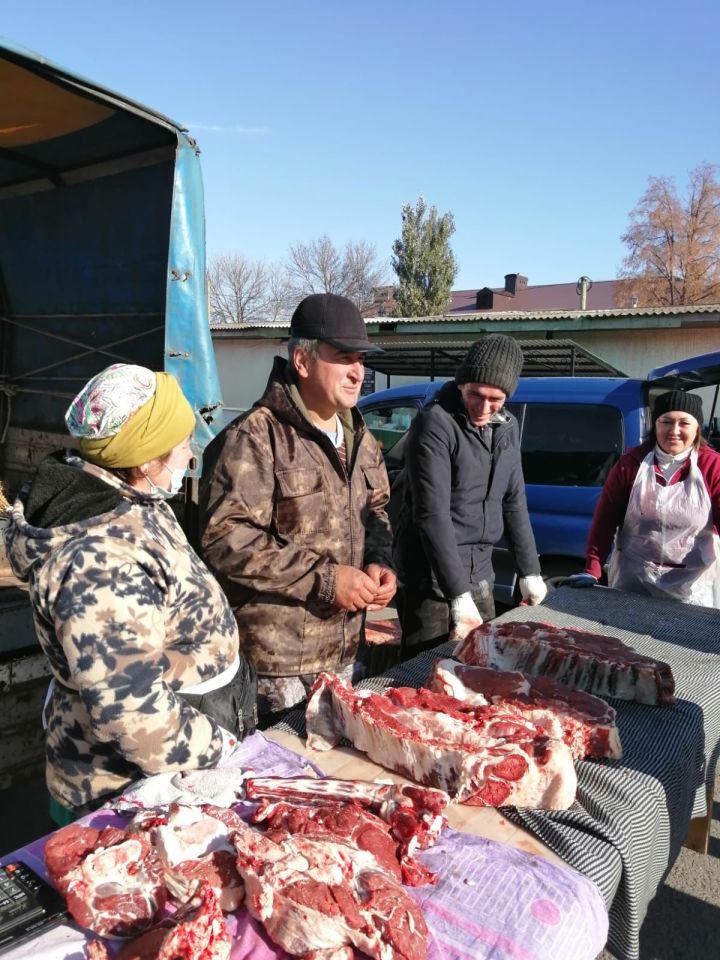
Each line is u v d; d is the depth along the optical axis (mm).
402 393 6891
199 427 3424
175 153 3303
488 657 2207
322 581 2102
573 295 43875
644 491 3332
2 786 2506
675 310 12469
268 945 1148
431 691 1887
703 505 3230
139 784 1466
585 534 5191
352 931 1102
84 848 1274
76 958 1135
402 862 1308
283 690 2191
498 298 40062
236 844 1224
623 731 1923
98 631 1377
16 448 4676
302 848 1205
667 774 1742
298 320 2186
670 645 2607
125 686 1384
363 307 41594
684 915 2803
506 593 5516
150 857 1238
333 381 2178
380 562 2434
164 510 1610
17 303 4617
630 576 3441
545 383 5672
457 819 1519
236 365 17922
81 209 4027
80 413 1503
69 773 1563
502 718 1696
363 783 1524
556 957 1161
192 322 3430
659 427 3312
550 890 1275
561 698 1866
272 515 2184
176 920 1116
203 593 1626
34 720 2574
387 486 2576
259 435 2146
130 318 3873
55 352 4391
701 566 3305
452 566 2699
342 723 1793
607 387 5406
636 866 1487
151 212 3664
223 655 1678
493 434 2936
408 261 35812
